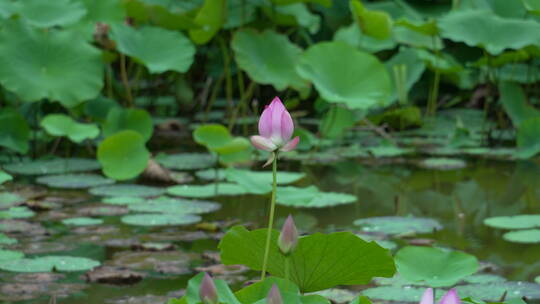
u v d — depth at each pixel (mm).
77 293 4070
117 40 7871
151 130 7684
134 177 6918
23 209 5758
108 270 4414
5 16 7613
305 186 6621
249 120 9773
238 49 8258
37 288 4133
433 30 8188
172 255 4750
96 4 8469
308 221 5547
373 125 9383
